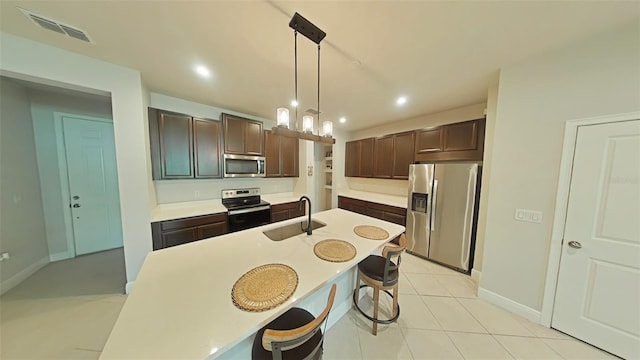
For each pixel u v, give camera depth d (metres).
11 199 2.30
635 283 1.44
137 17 1.32
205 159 2.86
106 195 3.20
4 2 1.18
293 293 1.05
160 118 2.50
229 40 1.55
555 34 1.46
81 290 2.22
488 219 2.08
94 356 1.48
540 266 1.81
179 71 2.04
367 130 4.64
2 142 2.23
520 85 1.83
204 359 0.70
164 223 2.40
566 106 1.63
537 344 1.63
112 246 3.27
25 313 1.88
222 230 2.89
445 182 2.83
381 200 3.93
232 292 1.04
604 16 1.28
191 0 1.18
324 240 1.78
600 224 1.54
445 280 2.54
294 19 1.27
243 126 3.21
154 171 2.50
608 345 1.54
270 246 1.63
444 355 1.54
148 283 1.11
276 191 4.12
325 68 1.95
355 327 1.80
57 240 2.86
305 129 1.63
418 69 1.95
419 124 3.65
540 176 1.77
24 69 1.61
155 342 0.74
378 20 1.32
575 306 1.66
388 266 1.66
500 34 1.46
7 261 2.23
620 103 1.43
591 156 1.55
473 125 2.71
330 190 5.07
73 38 1.56
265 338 0.83
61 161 2.86
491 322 1.85
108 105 3.14
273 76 2.12
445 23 1.35
